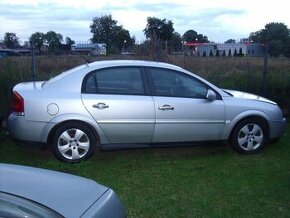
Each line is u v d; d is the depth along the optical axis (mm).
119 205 2998
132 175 6199
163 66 6953
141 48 13594
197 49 33062
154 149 7547
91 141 6621
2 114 8695
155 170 6434
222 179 6047
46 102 6438
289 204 5203
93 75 6664
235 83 10945
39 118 6426
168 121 6793
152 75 6848
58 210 2688
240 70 13703
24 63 13016
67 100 6477
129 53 16391
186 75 7012
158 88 6840
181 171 6395
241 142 7262
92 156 6844
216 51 32281
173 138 6895
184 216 4844
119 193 5492
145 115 6676
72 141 6578
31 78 10133
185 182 5918
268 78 10953
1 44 26156
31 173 3205
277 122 7434
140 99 6676
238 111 7141
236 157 7172
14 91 6613
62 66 15086
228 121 7102
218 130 7078
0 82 9266
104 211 2791
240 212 4953
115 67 6746
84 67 6742
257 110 7250
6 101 8961
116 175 6195
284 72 11711
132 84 6750
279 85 10828
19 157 7098
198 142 7055
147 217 4809
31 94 6484
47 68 14398
